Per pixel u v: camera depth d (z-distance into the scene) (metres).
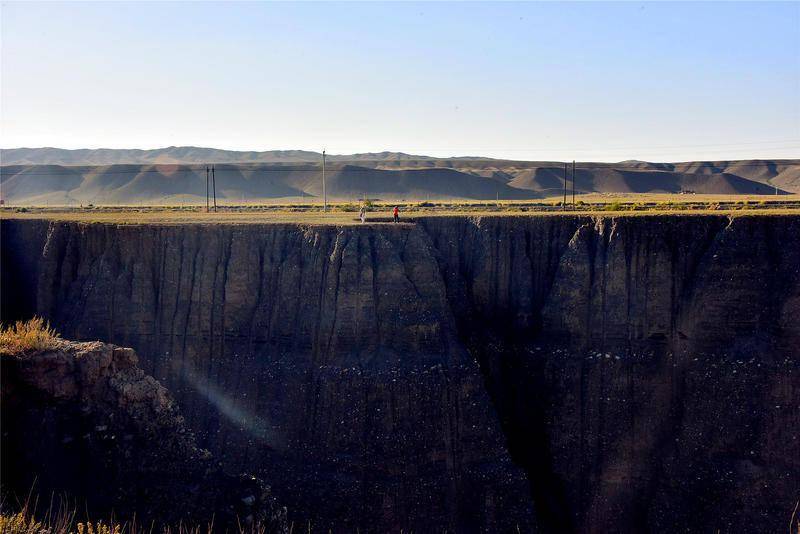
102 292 61.62
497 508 52.44
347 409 54.06
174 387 58.88
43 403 32.09
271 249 61.62
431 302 59.16
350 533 50.47
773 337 55.03
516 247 64.12
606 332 58.66
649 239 59.31
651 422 55.94
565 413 57.41
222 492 33.38
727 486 52.00
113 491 31.42
